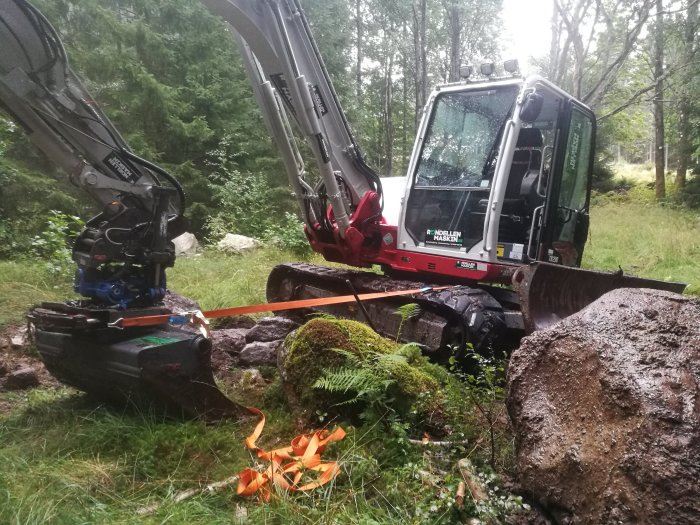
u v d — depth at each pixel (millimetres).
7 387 4051
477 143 5238
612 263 10492
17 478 2646
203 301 6684
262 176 14125
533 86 4906
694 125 20734
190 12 13766
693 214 17984
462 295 4801
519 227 5312
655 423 2211
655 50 16953
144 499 2627
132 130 12016
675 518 2037
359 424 3387
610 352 2516
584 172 5949
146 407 3350
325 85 5332
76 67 11180
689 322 2570
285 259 10164
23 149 10047
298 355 3592
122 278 3639
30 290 6496
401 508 2598
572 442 2484
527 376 2818
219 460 3002
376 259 5852
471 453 3033
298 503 2576
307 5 17016
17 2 3393
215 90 14062
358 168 5672
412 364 3816
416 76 17531
